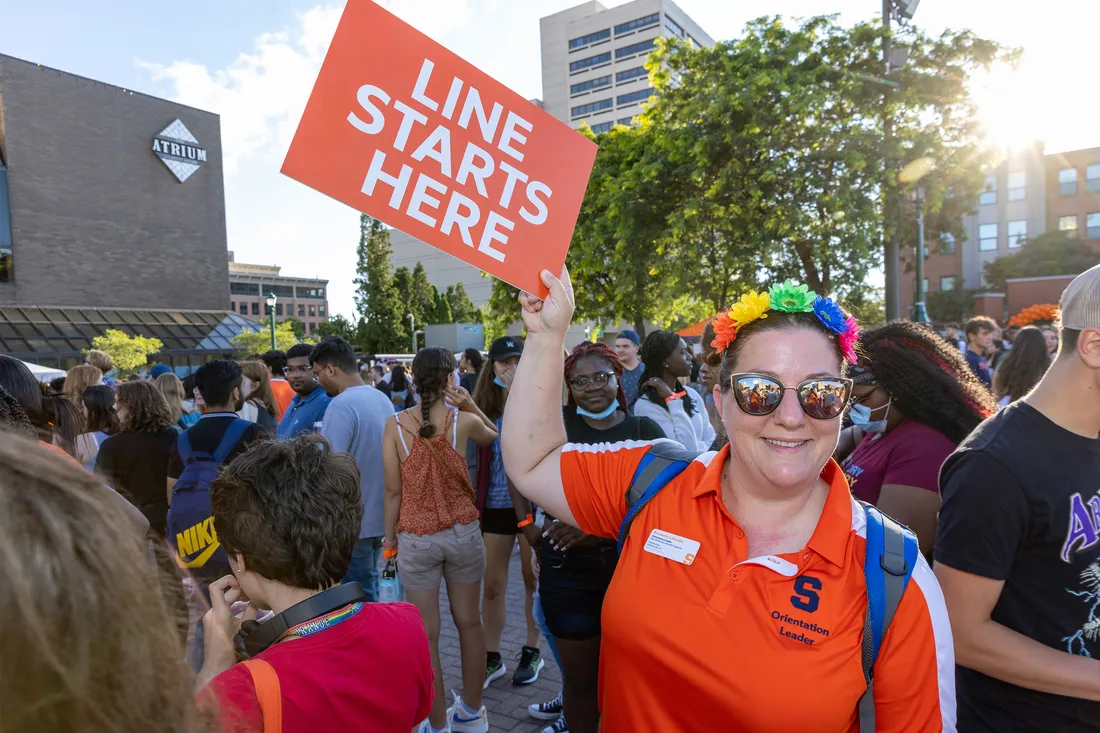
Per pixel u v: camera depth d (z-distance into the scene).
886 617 1.14
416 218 1.55
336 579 1.47
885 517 1.30
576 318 19.67
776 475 1.23
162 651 0.54
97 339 22.19
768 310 1.33
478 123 1.61
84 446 3.99
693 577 1.28
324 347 4.12
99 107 29.67
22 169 27.27
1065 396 1.50
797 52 12.73
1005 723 1.53
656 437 2.89
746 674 1.16
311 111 1.48
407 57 1.56
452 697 3.64
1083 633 1.47
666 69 15.33
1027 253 38.28
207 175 33.59
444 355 3.28
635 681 1.30
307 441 1.58
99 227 29.58
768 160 13.01
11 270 26.91
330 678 1.22
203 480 2.84
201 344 29.67
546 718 3.42
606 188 16.28
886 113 12.69
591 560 2.53
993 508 1.46
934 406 2.03
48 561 0.47
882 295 16.66
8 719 0.44
